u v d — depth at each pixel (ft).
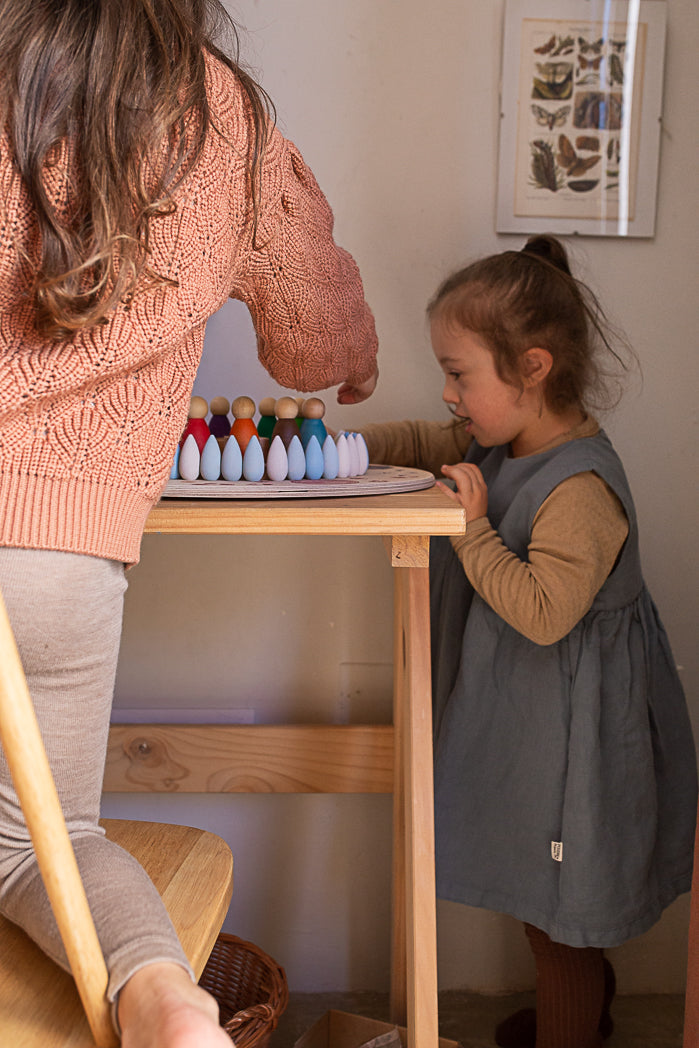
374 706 4.49
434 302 3.89
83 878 1.85
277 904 4.56
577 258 4.27
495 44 4.15
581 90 4.15
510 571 3.47
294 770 4.20
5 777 1.94
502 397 3.75
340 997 4.54
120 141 1.77
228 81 2.16
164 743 4.20
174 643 4.44
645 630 3.88
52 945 1.78
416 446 4.27
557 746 3.64
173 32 1.93
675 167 4.22
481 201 4.24
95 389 1.89
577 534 3.48
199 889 2.15
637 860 3.66
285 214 2.47
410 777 2.94
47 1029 1.67
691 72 4.17
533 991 4.56
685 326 4.31
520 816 3.69
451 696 3.87
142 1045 1.49
